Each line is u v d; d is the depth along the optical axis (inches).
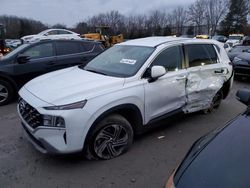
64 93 148.8
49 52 296.5
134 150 174.7
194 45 215.0
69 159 161.3
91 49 325.1
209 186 76.2
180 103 199.6
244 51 501.4
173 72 193.2
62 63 301.6
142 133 183.6
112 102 153.8
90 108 145.6
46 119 141.1
